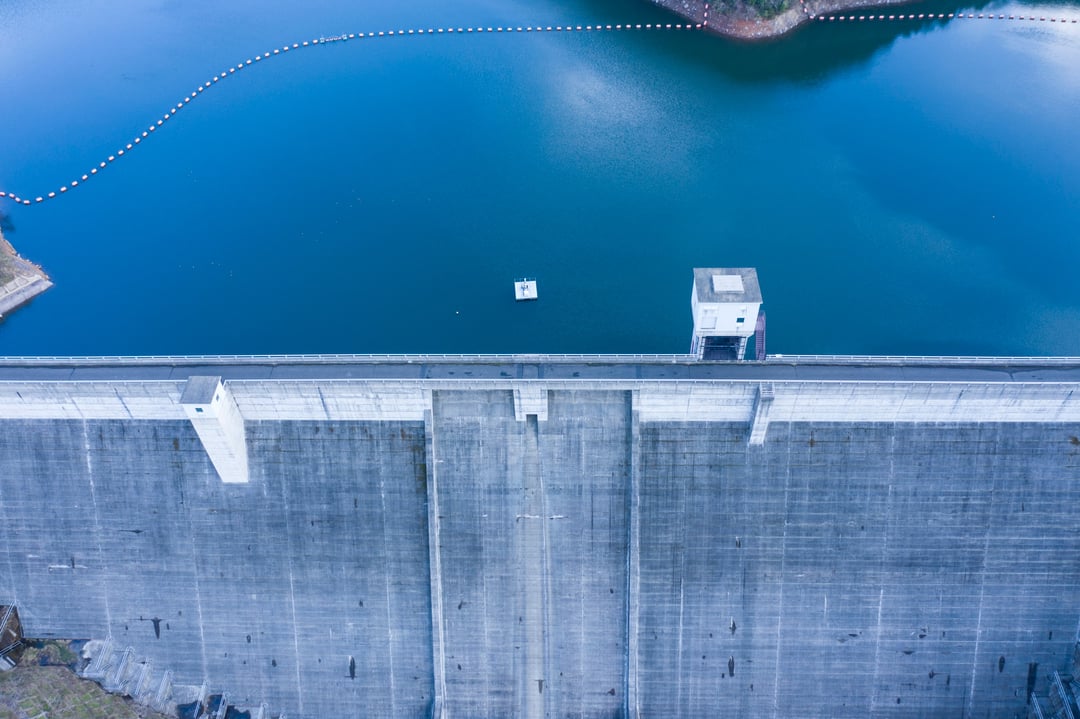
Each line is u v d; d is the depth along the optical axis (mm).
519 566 85938
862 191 140875
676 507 84500
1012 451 82438
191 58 177625
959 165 144875
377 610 86750
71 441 85688
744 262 128875
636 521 84125
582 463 84375
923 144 149375
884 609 85000
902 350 115625
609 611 86062
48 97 167000
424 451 84625
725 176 144750
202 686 87500
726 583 85250
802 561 84750
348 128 159000
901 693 85688
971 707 85438
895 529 84062
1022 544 83562
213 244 135500
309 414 84000
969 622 84750
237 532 86438
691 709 86438
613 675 86625
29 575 87625
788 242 132125
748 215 137250
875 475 83312
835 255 129625
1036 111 155125
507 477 84938
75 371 84438
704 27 178875
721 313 80062
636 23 182125
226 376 83562
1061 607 84000
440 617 86000
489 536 85688
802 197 140000
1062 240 131375
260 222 139500
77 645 87188
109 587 87375
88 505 86562
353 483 85500
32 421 85250
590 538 85375
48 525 87000
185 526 86500
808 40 174750
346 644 87188
